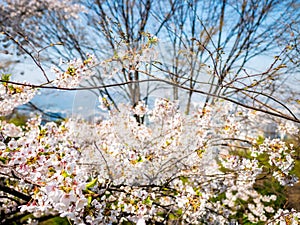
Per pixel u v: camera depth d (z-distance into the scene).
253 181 2.63
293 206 2.77
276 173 2.34
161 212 2.95
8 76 1.96
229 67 3.38
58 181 1.27
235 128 2.86
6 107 2.15
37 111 4.39
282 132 2.68
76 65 2.12
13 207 2.75
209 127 2.86
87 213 1.66
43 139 1.78
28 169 1.57
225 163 2.60
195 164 2.76
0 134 2.06
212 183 2.86
